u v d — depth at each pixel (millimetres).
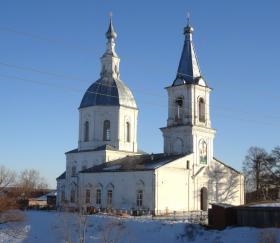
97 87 92000
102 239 57094
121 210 76250
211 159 82750
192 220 63438
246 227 54312
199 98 82812
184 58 84875
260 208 54250
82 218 57562
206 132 82375
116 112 89812
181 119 82625
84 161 89625
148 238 58000
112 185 79875
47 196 104938
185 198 77625
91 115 90438
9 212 69562
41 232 64750
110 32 96062
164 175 75250
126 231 59344
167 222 60938
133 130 91812
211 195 81312
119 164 83250
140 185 75812
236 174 85375
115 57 95500
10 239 63750
